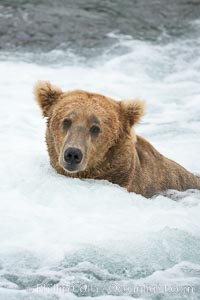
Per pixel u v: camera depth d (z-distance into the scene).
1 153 13.91
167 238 10.33
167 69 22.98
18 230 10.41
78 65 23.06
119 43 25.00
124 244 10.12
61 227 10.53
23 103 18.77
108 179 12.19
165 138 17.17
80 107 11.72
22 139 15.71
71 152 11.22
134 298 9.18
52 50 24.31
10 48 24.33
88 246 10.03
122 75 22.23
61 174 12.17
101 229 10.49
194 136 17.34
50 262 9.77
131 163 12.27
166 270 9.74
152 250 10.05
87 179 12.11
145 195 12.84
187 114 19.05
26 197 11.47
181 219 10.97
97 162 11.90
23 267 9.68
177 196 13.12
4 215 10.76
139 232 10.44
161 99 20.19
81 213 11.08
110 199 11.48
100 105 11.96
